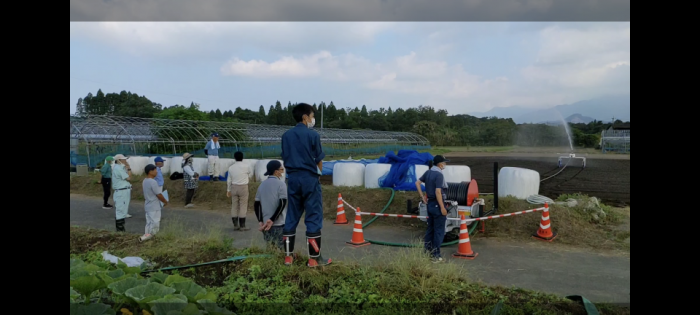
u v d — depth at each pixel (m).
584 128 75.56
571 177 20.34
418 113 80.38
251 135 29.28
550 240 9.04
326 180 16.52
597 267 7.23
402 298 5.32
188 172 13.60
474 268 7.03
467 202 9.34
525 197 10.99
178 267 6.51
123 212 9.46
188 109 39.44
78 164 22.41
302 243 8.77
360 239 8.85
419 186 7.75
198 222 11.39
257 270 6.08
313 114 6.34
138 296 4.14
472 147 62.62
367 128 74.62
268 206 7.27
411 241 9.09
